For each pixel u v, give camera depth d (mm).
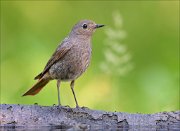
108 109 14688
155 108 15000
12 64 16969
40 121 10883
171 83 15289
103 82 14961
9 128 10797
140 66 18000
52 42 18641
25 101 15516
